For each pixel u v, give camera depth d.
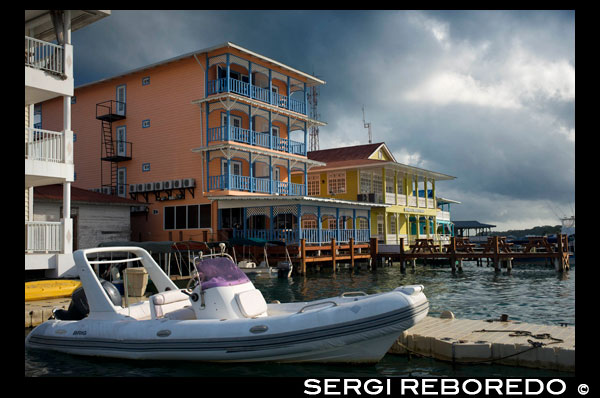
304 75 35.03
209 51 29.80
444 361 8.77
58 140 17.08
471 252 29.72
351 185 39.88
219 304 9.11
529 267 33.22
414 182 49.59
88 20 18.06
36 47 18.77
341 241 32.53
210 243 24.59
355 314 8.22
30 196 19.69
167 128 31.84
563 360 8.10
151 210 32.31
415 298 8.34
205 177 30.09
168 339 8.82
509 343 8.54
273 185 32.22
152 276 11.00
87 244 26.52
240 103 30.19
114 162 34.06
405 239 43.34
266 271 24.89
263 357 8.51
